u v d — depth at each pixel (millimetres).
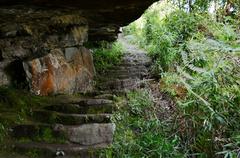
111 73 6996
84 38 5473
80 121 3973
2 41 4441
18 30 4363
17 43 4566
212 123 3082
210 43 3400
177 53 5516
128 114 4453
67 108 4297
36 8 3773
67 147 3539
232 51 3018
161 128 3850
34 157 3430
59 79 5238
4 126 3779
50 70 5055
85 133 3746
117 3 4129
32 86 4742
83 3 3963
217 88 3061
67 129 3756
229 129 3051
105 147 3555
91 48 7969
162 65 6156
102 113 4367
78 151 3488
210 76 3025
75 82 5660
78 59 5922
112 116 4137
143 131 3973
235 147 2896
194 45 3629
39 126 3770
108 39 6891
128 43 11156
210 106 3102
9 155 3412
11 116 3949
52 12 4086
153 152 3391
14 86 4727
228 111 3096
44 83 4934
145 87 5363
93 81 6223
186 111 3439
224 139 2906
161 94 4816
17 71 4793
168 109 4273
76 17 4875
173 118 3865
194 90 3260
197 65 3547
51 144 3645
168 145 3330
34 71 4773
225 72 3137
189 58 4000
